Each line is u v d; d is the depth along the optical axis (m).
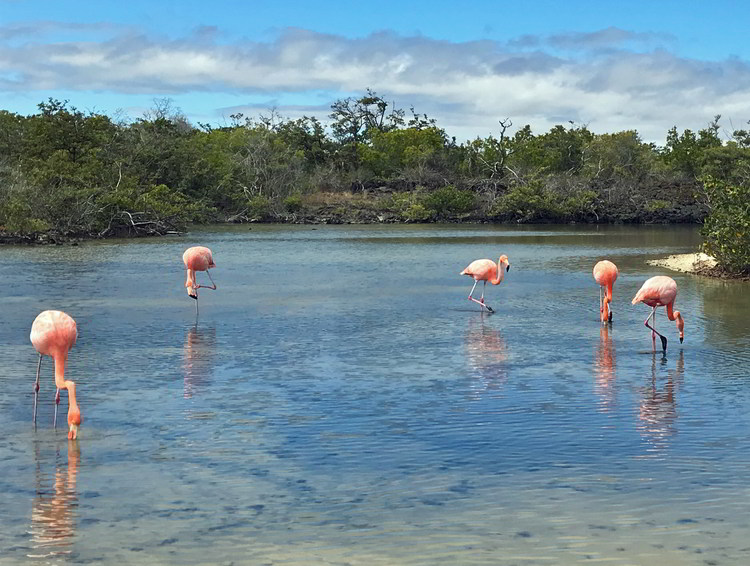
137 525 8.59
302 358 16.92
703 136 104.00
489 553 7.92
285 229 72.44
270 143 100.12
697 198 89.88
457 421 12.32
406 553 7.94
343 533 8.39
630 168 102.69
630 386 14.45
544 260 40.59
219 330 20.20
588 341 18.73
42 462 10.52
